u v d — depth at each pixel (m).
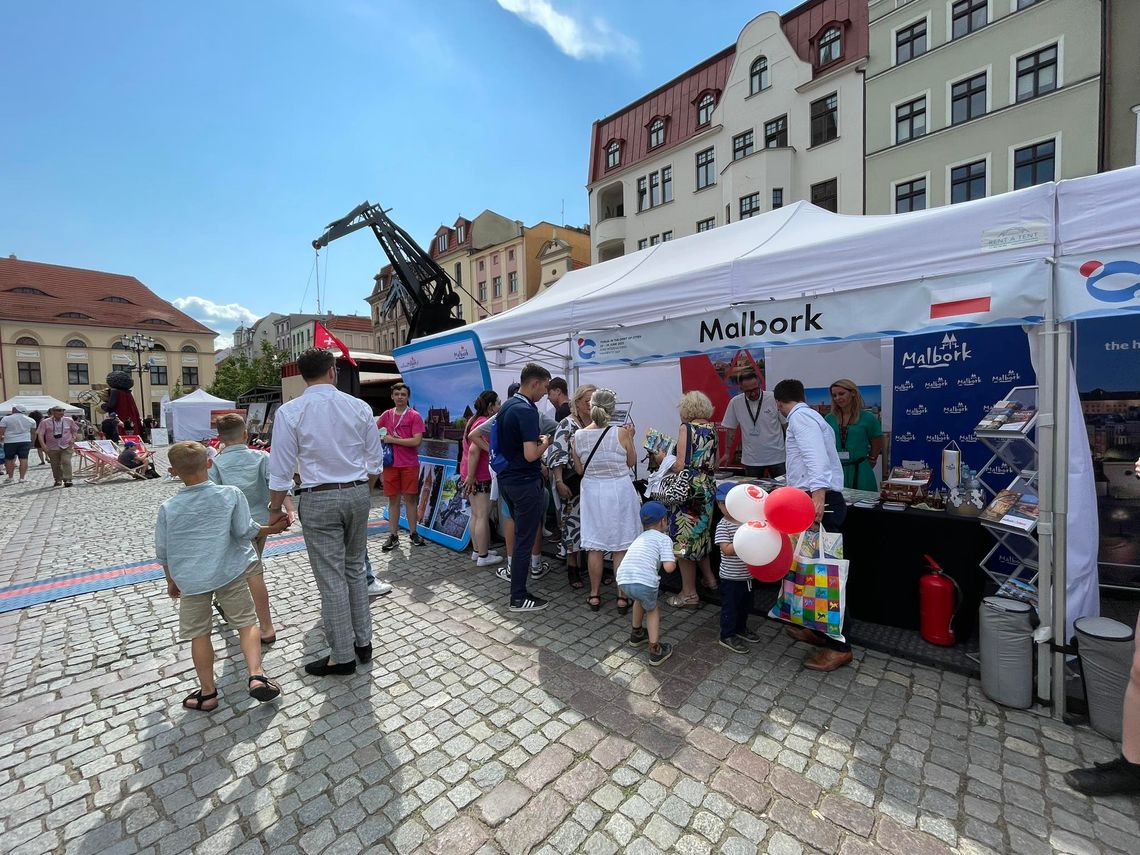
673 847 1.87
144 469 13.14
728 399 6.29
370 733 2.55
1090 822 1.91
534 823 1.98
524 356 6.89
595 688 2.88
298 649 3.44
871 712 2.59
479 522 5.00
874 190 17.52
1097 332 3.96
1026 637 2.53
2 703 2.88
